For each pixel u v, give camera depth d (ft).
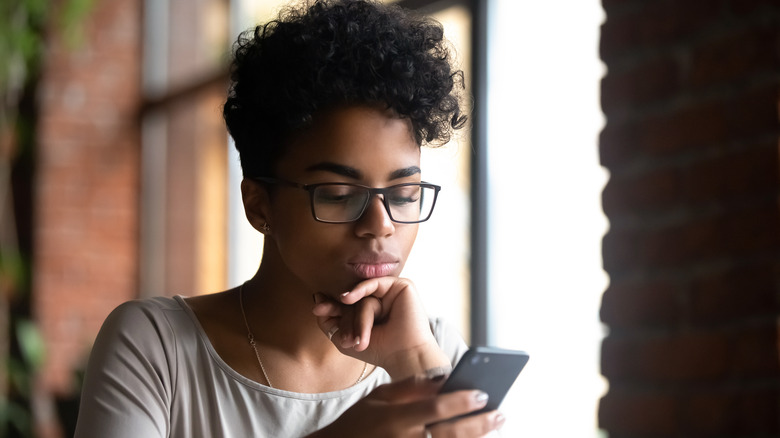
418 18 4.33
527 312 9.77
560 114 9.48
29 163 16.89
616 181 7.55
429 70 4.10
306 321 4.25
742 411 6.46
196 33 16.38
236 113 4.29
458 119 4.41
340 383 4.35
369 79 3.87
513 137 10.20
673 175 7.09
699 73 6.95
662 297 7.11
